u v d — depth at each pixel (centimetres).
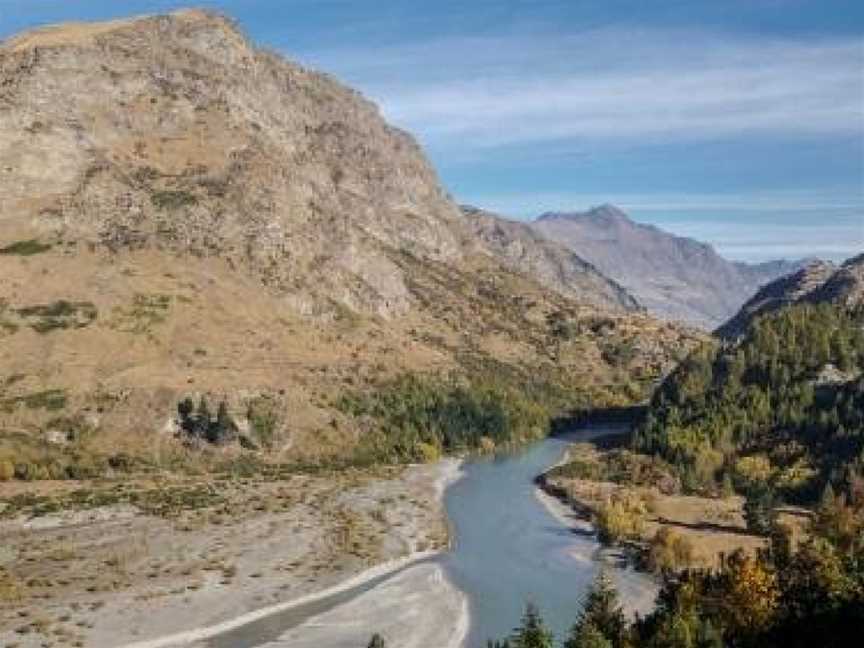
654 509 19575
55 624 12081
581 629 9931
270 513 18325
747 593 10706
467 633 12794
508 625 13138
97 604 12912
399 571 15550
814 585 11175
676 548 15638
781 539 13100
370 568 15525
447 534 17925
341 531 17338
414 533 17750
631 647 9900
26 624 11975
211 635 12312
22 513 17425
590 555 16738
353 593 14312
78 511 17650
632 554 16788
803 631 10419
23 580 13700
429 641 12438
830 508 16212
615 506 18475
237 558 15412
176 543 15975
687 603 10838
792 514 19362
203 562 15062
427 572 15500
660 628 10050
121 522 17125
